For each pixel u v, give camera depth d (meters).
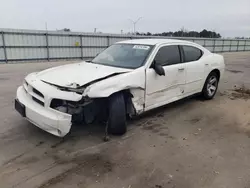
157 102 4.14
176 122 4.23
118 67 3.90
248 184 2.48
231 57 23.92
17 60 18.67
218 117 4.54
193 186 2.43
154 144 3.36
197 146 3.33
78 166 2.76
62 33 20.73
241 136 3.69
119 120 3.42
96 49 23.47
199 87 5.30
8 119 4.16
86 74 3.47
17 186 2.37
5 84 7.52
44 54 20.11
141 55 4.10
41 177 2.53
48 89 3.13
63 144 3.29
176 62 4.55
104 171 2.66
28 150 3.11
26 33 18.66
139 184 2.44
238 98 6.01
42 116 3.07
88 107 3.32
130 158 2.96
